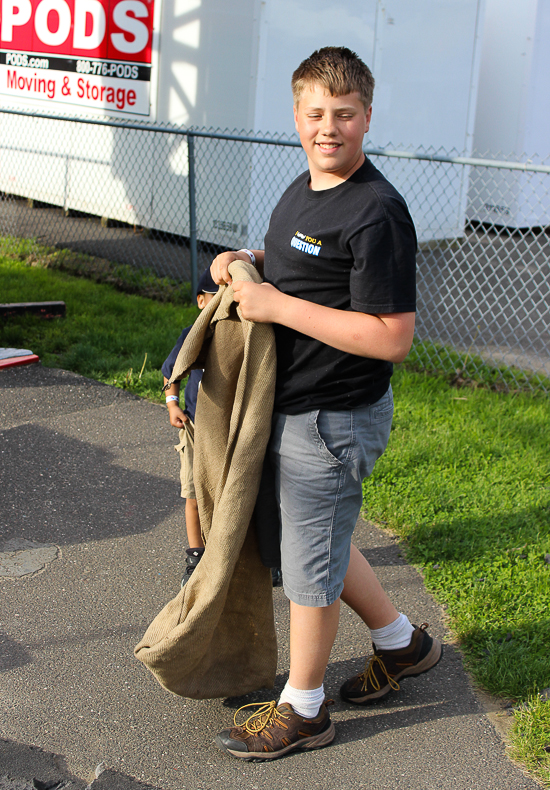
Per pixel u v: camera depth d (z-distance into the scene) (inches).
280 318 72.7
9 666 95.2
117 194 383.9
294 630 80.6
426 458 160.7
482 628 106.8
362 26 338.3
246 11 307.6
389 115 365.4
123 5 354.0
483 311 307.7
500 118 478.6
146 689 93.2
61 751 82.6
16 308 235.0
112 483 145.8
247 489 77.6
